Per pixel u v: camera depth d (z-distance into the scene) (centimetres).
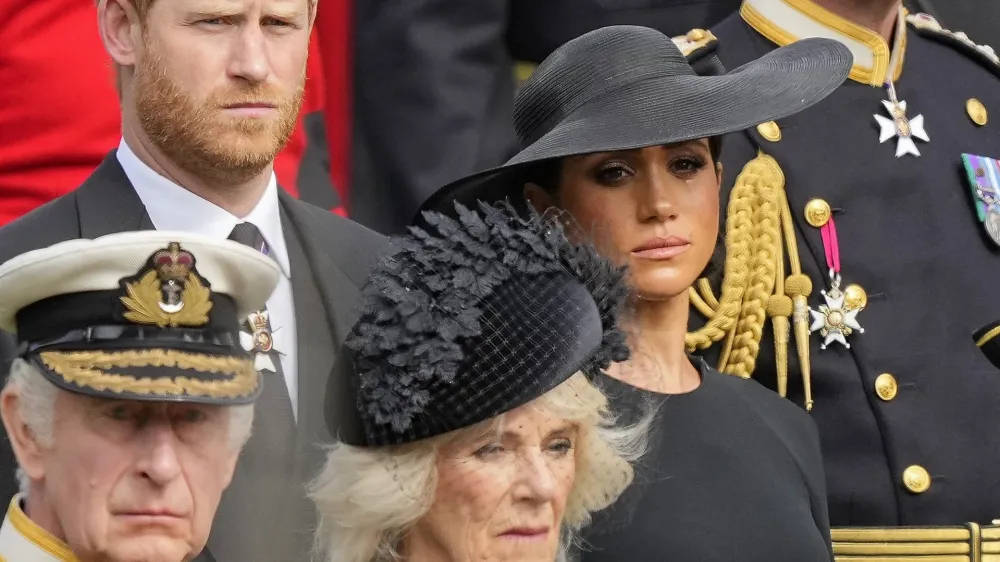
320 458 777
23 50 1030
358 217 1213
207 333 670
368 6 1230
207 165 824
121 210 841
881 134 1098
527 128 921
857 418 1051
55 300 659
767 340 1050
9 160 1036
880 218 1079
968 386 1067
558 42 1286
